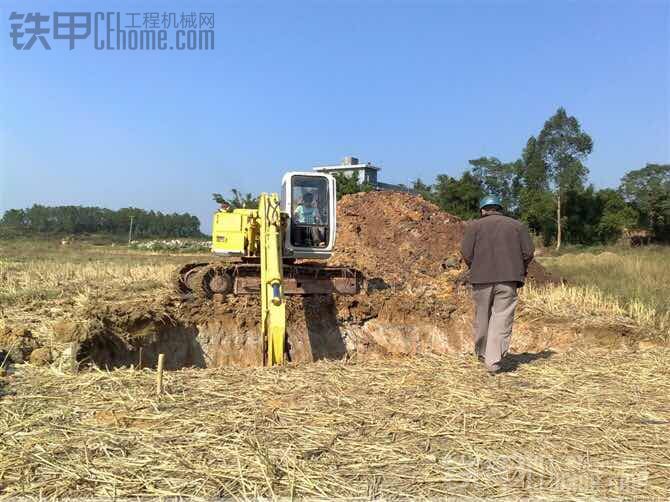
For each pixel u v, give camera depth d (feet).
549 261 77.25
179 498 11.47
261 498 11.44
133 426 14.85
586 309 36.06
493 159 163.32
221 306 35.35
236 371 20.31
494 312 20.99
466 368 21.22
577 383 19.36
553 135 150.30
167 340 32.99
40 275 44.34
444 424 15.29
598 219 156.46
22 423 14.96
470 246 21.17
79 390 17.78
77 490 11.75
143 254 107.55
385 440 14.20
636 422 15.84
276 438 14.12
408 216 54.13
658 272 53.57
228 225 35.88
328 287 38.22
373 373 20.11
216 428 14.60
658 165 162.71
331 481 12.14
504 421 15.67
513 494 11.86
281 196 35.58
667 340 30.99
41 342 24.82
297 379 19.12
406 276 45.73
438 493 11.84
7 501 11.33
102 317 29.35
